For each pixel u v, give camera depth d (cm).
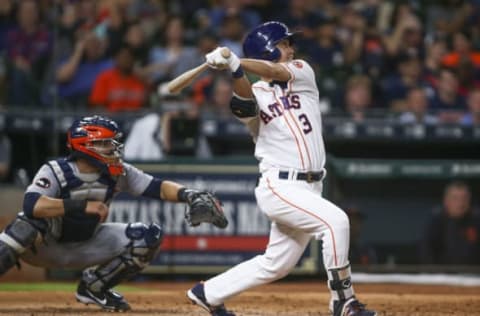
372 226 4362
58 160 2469
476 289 3809
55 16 4816
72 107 4794
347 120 4362
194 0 5716
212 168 4022
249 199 4019
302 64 2262
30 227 2455
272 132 2231
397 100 4944
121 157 2502
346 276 2161
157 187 2512
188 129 4288
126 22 5119
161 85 4709
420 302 3103
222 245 4031
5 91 4666
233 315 2309
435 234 4344
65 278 4122
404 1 5872
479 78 5394
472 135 4369
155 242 2572
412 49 5278
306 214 2161
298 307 2900
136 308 2741
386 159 4534
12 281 3991
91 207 2394
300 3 5403
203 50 4931
